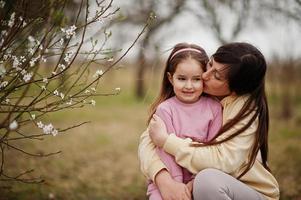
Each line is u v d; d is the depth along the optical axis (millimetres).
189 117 2404
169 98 2555
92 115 12469
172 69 2453
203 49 2588
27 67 2287
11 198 4070
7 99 2318
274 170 5484
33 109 2271
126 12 7773
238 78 2340
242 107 2342
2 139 2340
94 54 2344
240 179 2365
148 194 2416
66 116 11750
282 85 12086
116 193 4895
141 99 18094
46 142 7688
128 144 8477
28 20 2348
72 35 2303
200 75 2414
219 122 2398
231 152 2256
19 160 5898
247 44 2432
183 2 6434
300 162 6051
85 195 4684
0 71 2135
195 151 2244
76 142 8219
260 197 2316
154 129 2369
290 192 4578
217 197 2172
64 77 2598
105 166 6402
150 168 2344
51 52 2422
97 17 2279
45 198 4289
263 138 2373
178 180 2314
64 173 5641
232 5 5766
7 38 2264
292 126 10016
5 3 2346
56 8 2436
